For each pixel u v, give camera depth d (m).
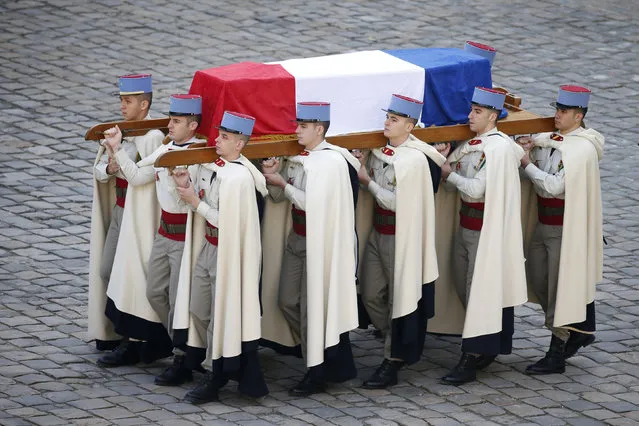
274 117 25.55
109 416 24.28
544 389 26.66
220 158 24.66
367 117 26.42
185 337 25.42
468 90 27.55
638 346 29.16
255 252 24.75
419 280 26.14
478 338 26.38
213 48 48.75
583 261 27.12
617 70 48.72
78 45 48.50
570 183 26.72
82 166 38.78
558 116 27.05
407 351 26.38
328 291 25.27
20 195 36.53
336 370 25.86
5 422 23.69
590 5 56.44
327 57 27.59
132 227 26.38
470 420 24.80
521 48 50.38
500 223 26.08
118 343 27.86
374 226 26.66
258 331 24.94
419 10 54.62
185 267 25.23
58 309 29.92
